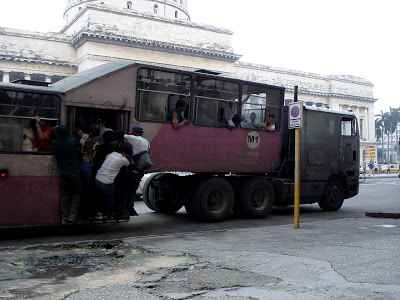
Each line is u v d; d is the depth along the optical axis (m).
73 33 57.22
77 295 4.64
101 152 9.20
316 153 13.12
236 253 6.79
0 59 50.00
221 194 11.32
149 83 9.91
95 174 9.19
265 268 5.81
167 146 10.18
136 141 9.06
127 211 9.45
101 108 9.22
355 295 4.62
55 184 8.62
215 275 5.48
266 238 8.20
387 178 42.28
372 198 18.84
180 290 4.84
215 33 59.34
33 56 52.16
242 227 10.41
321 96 78.31
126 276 5.49
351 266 5.89
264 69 70.12
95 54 51.44
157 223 11.04
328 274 5.48
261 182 11.92
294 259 6.32
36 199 8.43
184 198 11.26
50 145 8.62
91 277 5.46
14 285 5.10
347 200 17.83
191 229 10.06
